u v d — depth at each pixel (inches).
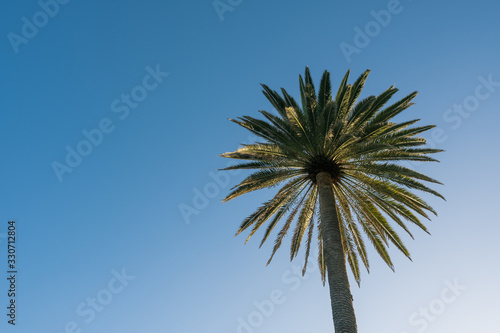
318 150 674.8
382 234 751.7
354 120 687.1
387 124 668.1
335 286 588.1
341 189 732.0
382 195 694.5
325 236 636.7
